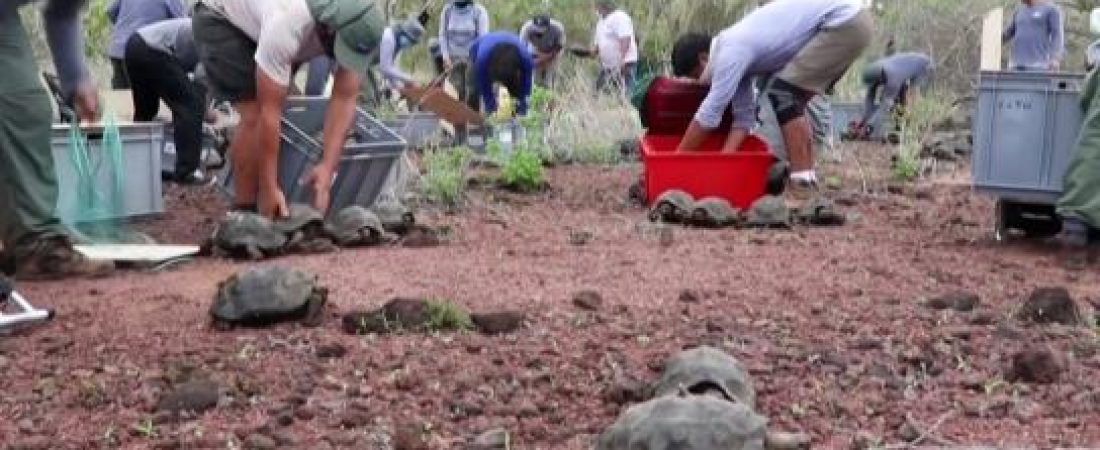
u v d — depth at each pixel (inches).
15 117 250.7
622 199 388.2
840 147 539.5
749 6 840.9
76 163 304.8
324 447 152.6
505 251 285.1
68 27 268.2
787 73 387.2
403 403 170.2
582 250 287.6
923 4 851.4
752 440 133.0
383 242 295.9
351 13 285.7
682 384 162.2
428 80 748.0
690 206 335.3
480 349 195.0
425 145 484.7
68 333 209.2
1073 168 285.6
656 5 863.1
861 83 716.0
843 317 219.1
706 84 383.9
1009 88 298.5
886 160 511.2
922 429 160.1
